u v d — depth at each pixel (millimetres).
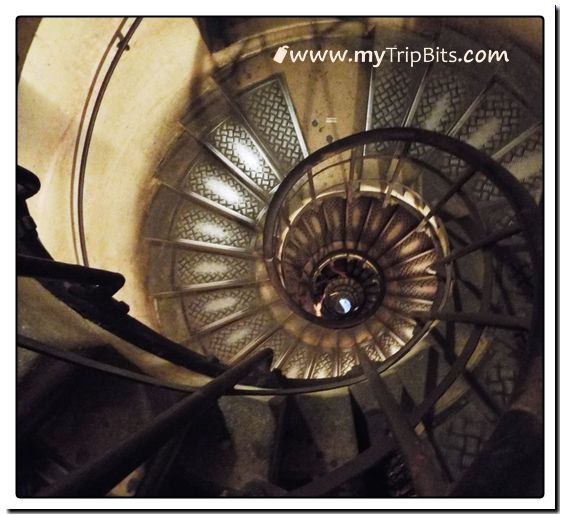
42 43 3814
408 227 6441
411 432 1965
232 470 2629
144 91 5258
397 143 5312
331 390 3836
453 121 5203
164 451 2250
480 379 3523
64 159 4547
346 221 6594
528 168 4641
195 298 5910
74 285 2914
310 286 6602
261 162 5918
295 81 5855
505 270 3963
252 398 3352
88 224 4895
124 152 5359
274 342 5832
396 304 6121
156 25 4902
